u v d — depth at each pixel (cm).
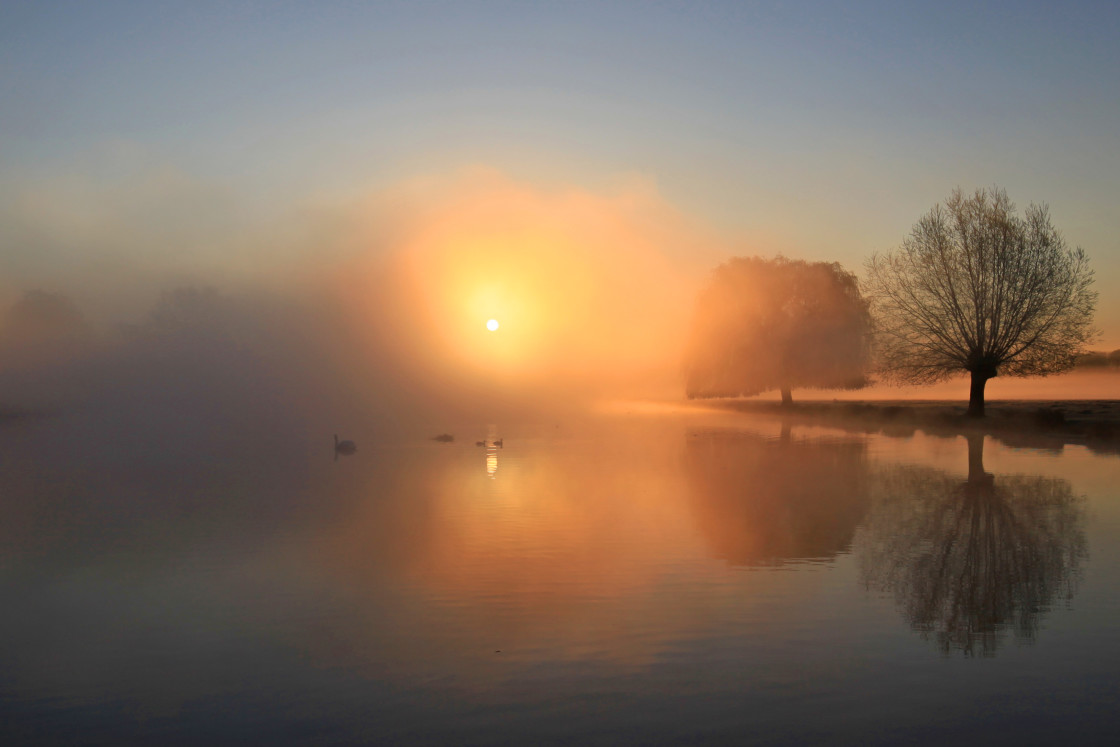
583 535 1672
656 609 1127
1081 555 1420
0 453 4272
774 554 1466
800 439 4234
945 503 2009
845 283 6512
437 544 1608
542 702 816
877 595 1183
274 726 777
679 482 2538
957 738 727
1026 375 4562
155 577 1373
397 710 805
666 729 752
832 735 735
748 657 933
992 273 4428
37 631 1082
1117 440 3809
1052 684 842
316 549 1580
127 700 846
